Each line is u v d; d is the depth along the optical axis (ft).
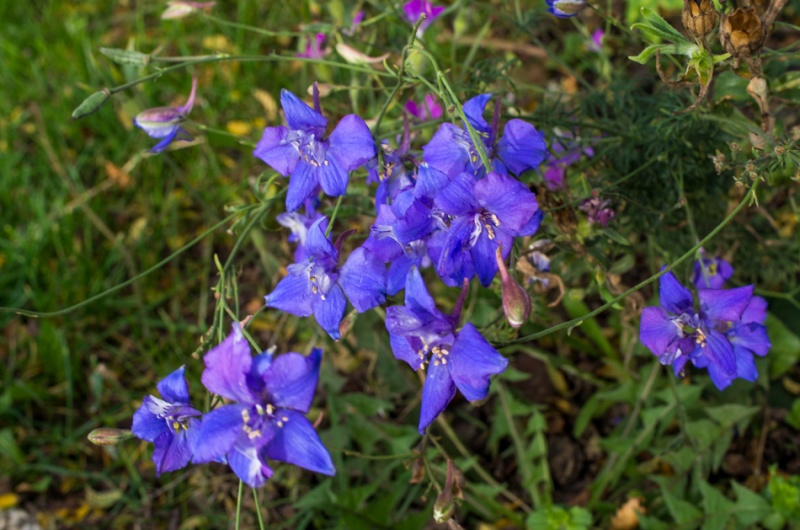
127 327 1.81
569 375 1.63
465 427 1.59
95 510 1.60
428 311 0.89
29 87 2.10
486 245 0.93
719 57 1.00
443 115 1.21
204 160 1.96
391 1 1.37
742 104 1.37
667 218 1.38
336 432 1.52
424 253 0.96
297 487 1.54
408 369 1.60
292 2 2.10
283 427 0.89
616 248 1.33
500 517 1.47
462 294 0.91
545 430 1.57
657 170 1.36
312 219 1.20
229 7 2.22
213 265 1.86
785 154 1.01
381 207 0.97
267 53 2.13
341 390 1.64
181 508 1.59
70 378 1.68
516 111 1.32
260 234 1.63
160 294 1.85
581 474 1.54
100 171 2.00
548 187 1.25
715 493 1.35
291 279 0.99
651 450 1.44
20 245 1.82
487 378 0.88
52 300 1.78
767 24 1.00
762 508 1.34
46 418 1.71
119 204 1.96
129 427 1.67
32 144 2.06
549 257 1.24
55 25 2.20
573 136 1.35
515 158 1.01
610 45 1.79
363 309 0.98
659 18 1.02
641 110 1.37
